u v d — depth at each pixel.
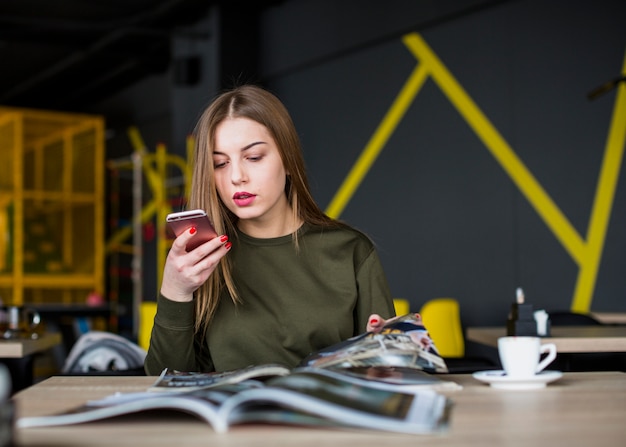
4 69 10.30
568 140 5.25
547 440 0.80
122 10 8.23
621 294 4.91
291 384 0.96
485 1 5.71
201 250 1.41
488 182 5.71
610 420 0.92
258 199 1.60
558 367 2.59
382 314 1.70
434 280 6.06
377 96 6.55
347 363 1.23
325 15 6.94
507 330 2.71
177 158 8.02
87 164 9.82
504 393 1.16
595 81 5.12
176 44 8.12
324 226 1.74
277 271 1.68
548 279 5.32
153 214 9.88
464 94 5.90
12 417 0.69
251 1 7.53
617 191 4.96
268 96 1.64
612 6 5.05
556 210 5.29
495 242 5.65
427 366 1.22
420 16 6.16
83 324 6.62
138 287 8.52
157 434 0.84
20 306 3.05
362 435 0.82
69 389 1.25
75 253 9.74
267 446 0.77
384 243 6.45
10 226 9.38
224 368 1.62
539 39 5.44
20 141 9.34
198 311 1.61
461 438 0.81
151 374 1.56
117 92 10.97
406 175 6.30
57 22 7.86
